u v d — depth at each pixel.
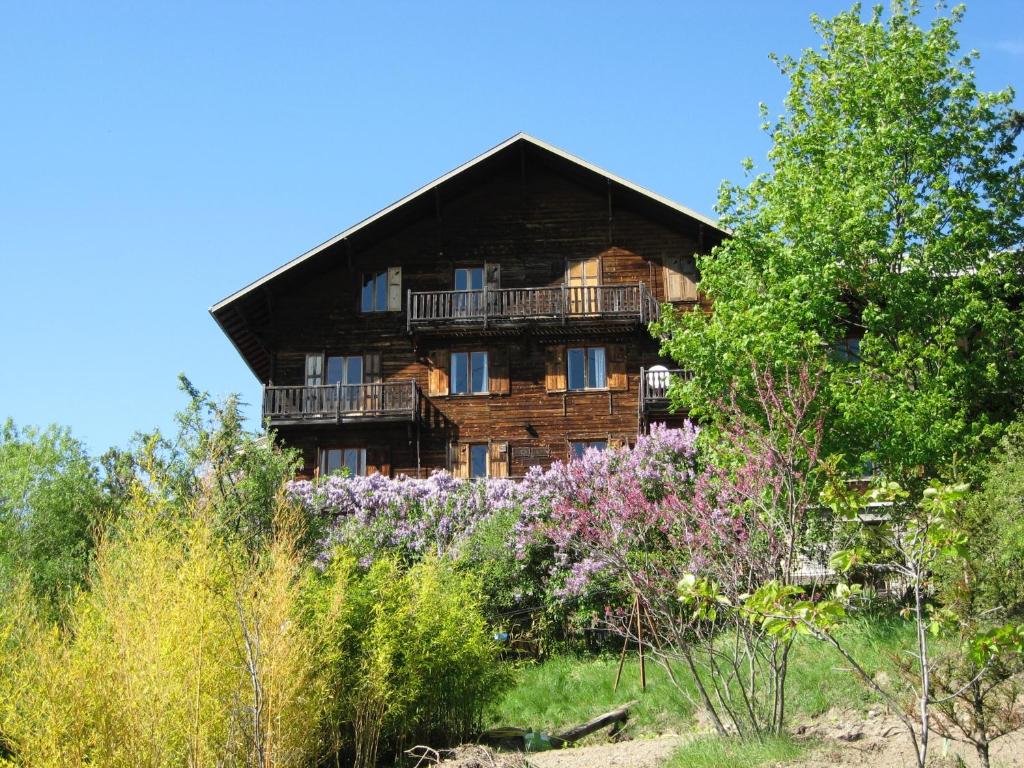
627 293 29.92
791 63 22.91
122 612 8.83
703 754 9.76
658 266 30.53
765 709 10.91
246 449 17.97
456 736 12.34
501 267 30.83
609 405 29.75
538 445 29.67
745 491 10.52
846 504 7.87
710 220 29.25
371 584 12.23
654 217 30.75
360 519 22.69
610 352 30.11
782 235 21.17
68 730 8.28
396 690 11.48
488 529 21.62
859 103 21.38
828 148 21.69
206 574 9.41
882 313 19.45
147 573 9.21
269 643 9.28
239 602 8.93
